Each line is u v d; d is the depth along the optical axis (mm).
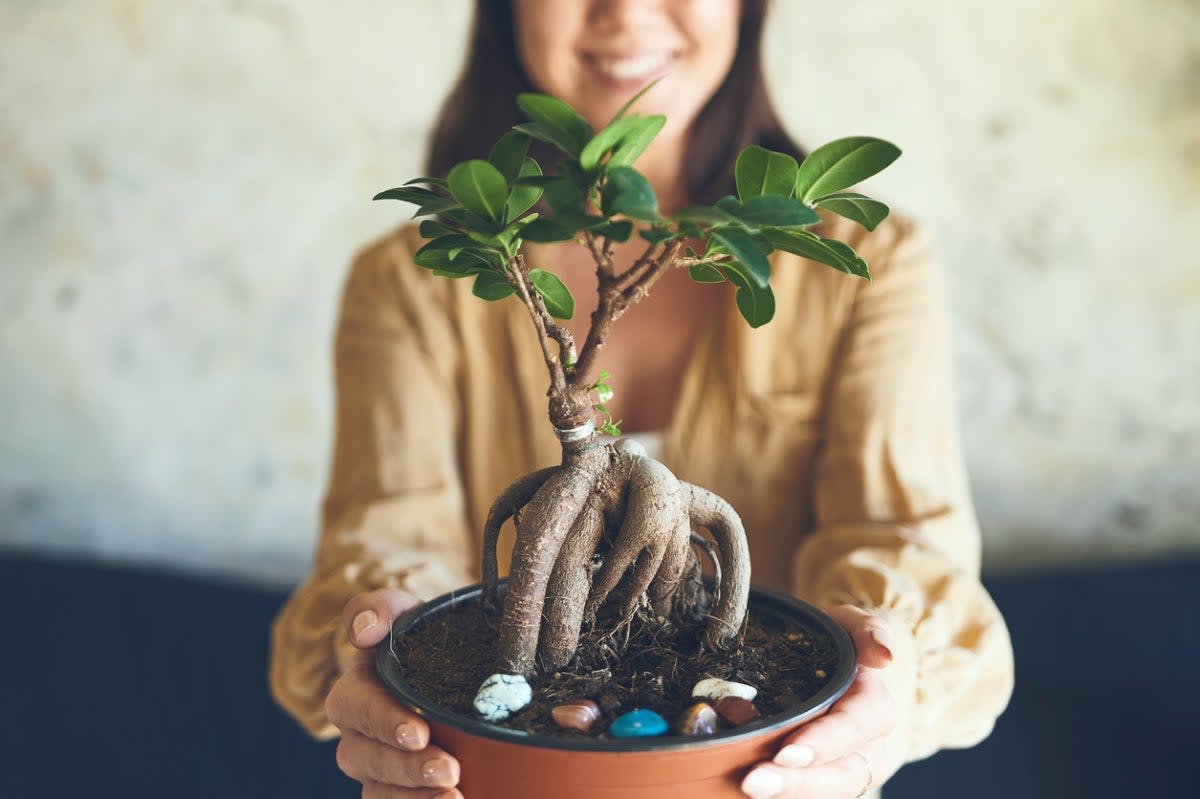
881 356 1233
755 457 1280
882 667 775
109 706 1946
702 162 1328
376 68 1997
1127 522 1991
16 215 2145
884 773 800
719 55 1199
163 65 2059
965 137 1899
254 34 2021
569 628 733
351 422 1331
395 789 713
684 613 802
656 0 1149
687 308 1321
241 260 2102
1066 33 1853
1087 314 1937
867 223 746
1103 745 1782
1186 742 1758
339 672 997
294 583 2023
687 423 1284
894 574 1000
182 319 2137
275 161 2059
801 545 1270
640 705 702
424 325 1323
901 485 1185
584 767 623
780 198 636
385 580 1050
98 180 2111
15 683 1979
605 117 1225
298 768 1874
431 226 762
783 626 820
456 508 1305
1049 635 1812
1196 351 1936
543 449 1314
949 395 1270
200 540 2207
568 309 802
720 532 764
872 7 1872
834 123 1913
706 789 640
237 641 1929
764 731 639
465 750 657
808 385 1271
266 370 2129
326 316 2090
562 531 724
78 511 2229
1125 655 1786
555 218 611
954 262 1938
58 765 1948
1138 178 1889
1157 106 1865
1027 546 2008
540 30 1177
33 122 2105
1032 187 1905
